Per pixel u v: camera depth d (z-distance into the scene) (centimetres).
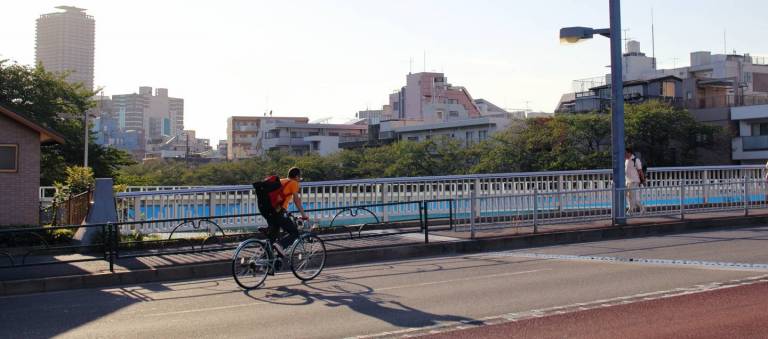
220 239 1623
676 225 1817
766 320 753
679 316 787
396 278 1167
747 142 5231
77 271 1251
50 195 2880
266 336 764
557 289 989
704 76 7125
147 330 812
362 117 12025
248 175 6350
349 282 1141
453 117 9631
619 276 1090
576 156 4647
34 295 1128
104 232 1268
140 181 4241
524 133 5000
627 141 4922
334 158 6225
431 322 806
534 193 1725
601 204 1823
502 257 1416
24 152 2012
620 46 1830
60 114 3762
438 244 1531
